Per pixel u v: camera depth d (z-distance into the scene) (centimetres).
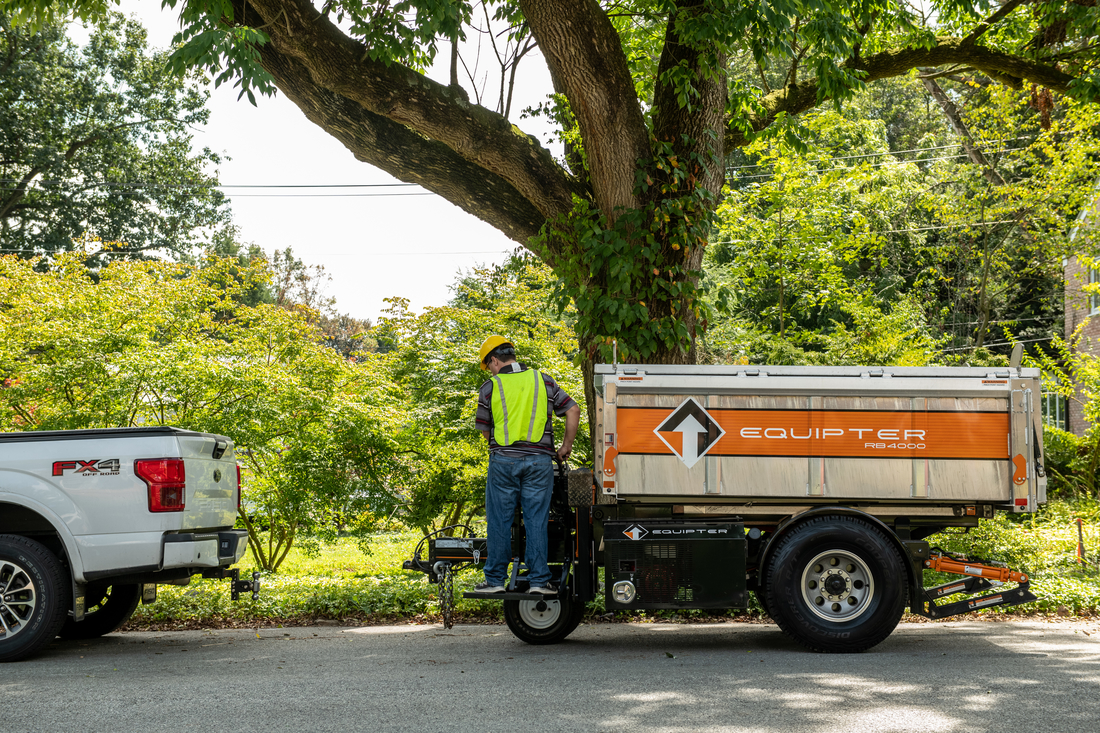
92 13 1012
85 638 778
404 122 929
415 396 1267
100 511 656
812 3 846
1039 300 3462
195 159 3762
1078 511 1514
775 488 678
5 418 1095
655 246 916
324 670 603
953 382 677
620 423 686
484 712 472
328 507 1135
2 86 3362
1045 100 1900
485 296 1355
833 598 666
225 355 1146
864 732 426
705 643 714
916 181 2839
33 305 1105
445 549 730
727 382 682
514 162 964
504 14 1079
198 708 486
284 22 850
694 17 883
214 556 695
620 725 443
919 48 1266
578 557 705
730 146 1189
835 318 2422
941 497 674
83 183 3662
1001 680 544
